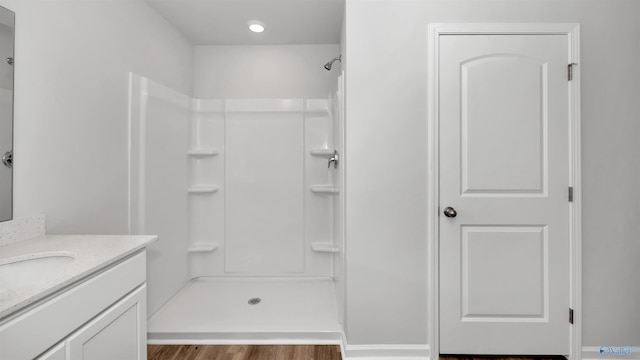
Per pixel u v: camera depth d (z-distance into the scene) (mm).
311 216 2869
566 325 1760
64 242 1275
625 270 1757
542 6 1734
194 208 2832
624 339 1765
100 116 1732
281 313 2221
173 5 2205
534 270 1759
